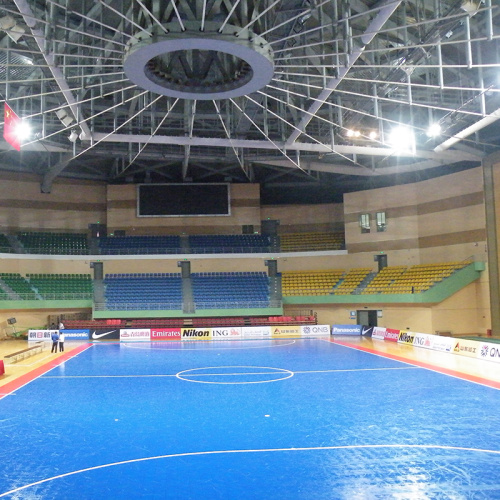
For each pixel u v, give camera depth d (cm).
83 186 4750
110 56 2467
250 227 4784
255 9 1666
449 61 2658
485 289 3584
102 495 770
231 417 1277
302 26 2344
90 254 4372
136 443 1052
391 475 841
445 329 3597
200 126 3681
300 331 3875
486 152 3638
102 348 3144
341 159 4003
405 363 2264
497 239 3462
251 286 4362
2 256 3966
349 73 2647
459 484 795
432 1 2228
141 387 1738
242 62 1848
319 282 4344
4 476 859
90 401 1502
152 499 752
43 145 3306
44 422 1246
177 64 2398
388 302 3825
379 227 4325
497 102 2819
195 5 1655
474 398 1473
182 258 4397
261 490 783
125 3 2105
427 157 3491
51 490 791
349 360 2391
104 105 3198
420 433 1099
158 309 4041
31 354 2762
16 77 2744
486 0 1936
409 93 2472
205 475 854
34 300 3912
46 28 1939
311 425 1184
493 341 3083
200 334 3744
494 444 1010
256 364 2292
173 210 4706
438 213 4006
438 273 3788
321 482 813
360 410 1335
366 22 2339
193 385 1767
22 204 4469
